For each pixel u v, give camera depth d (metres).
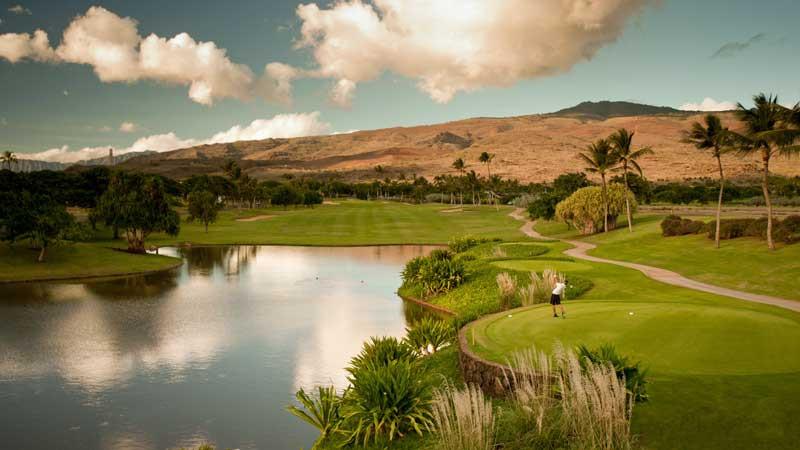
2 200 55.88
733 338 16.39
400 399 14.91
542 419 11.76
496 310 30.09
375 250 79.19
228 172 178.50
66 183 95.25
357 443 14.63
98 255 61.59
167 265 61.59
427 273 41.72
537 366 15.34
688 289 31.75
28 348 28.52
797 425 11.00
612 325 18.86
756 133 37.34
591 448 10.56
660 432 11.28
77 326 33.34
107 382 23.44
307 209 161.88
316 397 21.41
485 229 99.94
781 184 126.81
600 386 10.88
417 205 177.50
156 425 19.11
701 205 117.81
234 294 44.62
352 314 36.81
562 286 21.06
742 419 11.43
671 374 14.23
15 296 43.44
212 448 16.61
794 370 13.98
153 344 29.36
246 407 20.69
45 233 55.53
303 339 30.31
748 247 41.03
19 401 21.30
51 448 17.39
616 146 64.81
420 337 25.38
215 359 26.64
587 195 71.94
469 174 169.88
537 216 89.56
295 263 65.06
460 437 11.51
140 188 72.69
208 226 111.31
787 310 23.91
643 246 51.03
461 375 18.83
